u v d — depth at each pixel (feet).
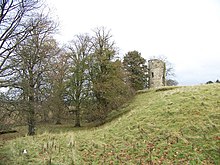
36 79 65.05
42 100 63.21
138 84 148.36
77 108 104.06
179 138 40.22
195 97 55.47
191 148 36.81
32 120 59.26
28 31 53.21
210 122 42.63
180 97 58.59
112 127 55.11
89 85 101.04
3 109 48.88
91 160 39.24
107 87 94.94
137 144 42.19
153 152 38.29
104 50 103.71
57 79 86.33
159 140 41.65
